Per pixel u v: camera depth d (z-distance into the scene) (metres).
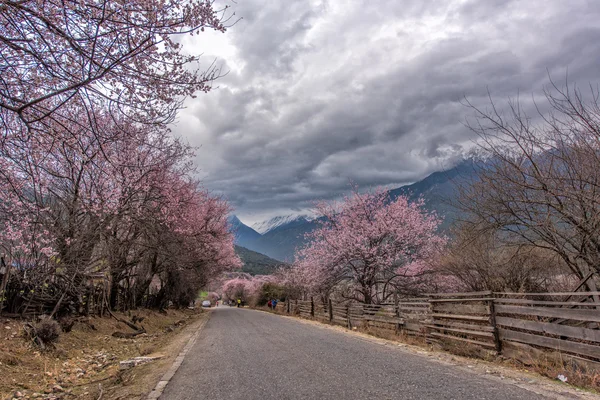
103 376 8.02
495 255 9.67
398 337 11.34
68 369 8.32
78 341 11.12
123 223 14.48
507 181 7.52
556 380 5.61
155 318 22.81
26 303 10.76
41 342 9.02
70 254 11.75
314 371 6.66
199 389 5.82
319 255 20.69
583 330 5.77
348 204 20.41
